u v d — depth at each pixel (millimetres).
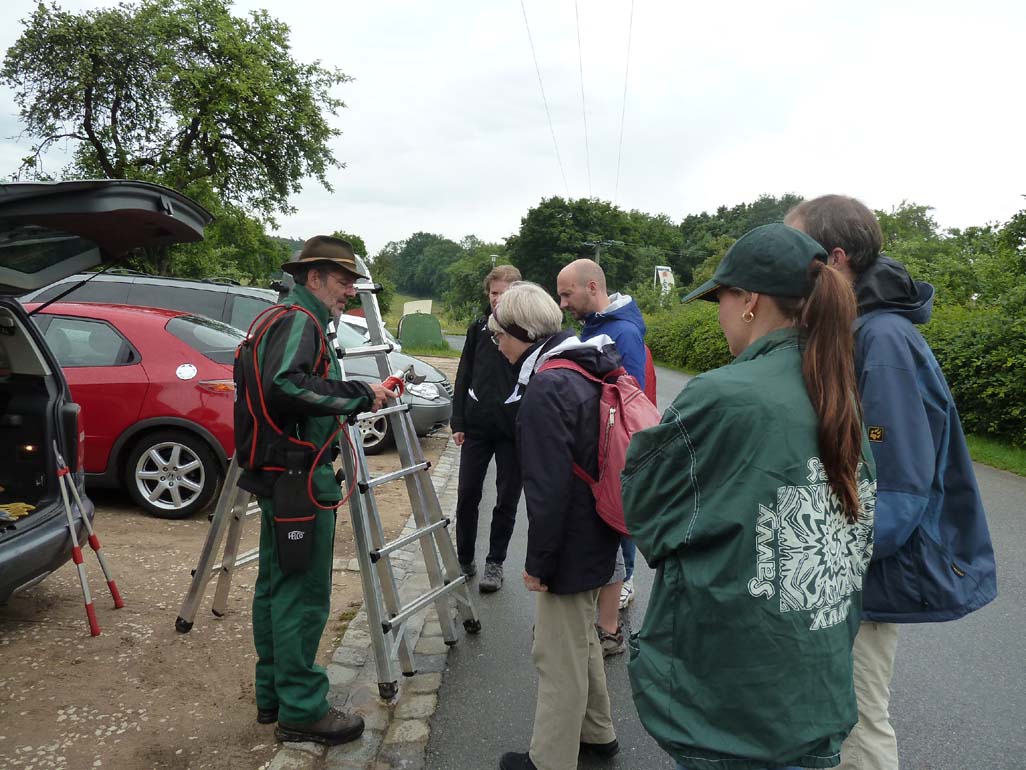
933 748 3080
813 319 1640
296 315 2777
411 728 3066
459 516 4656
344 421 3002
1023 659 3941
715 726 1592
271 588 2879
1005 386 10523
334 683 3391
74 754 2758
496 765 2846
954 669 3809
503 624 4168
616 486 2463
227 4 25719
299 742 2896
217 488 5746
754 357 1701
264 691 2992
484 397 4445
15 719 2965
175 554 4914
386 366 3553
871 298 2064
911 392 1932
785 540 1562
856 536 1709
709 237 99188
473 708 3256
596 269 4129
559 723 2578
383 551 3227
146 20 24078
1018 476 9023
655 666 1690
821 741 1590
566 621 2586
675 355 28094
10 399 3832
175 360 5695
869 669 2109
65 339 5750
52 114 23672
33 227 2916
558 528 2461
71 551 3734
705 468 1614
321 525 2826
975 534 2078
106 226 3082
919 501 1882
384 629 3180
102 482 5676
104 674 3352
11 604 4043
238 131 25578
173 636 3748
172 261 25219
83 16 23656
